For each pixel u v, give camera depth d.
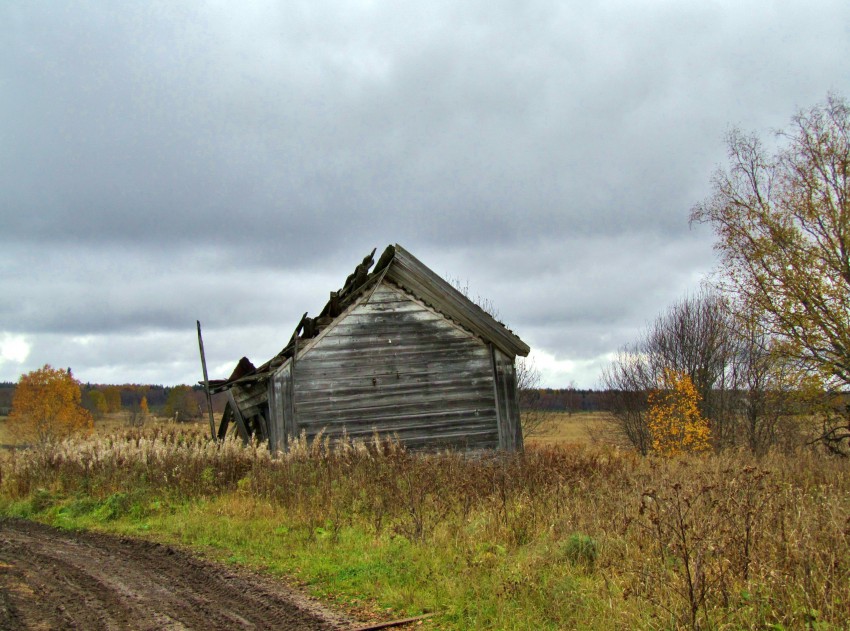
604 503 10.17
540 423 47.47
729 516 7.93
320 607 7.81
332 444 18.48
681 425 33.00
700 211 32.56
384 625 7.11
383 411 18.92
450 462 14.09
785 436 34.09
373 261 19.98
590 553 8.31
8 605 7.79
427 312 19.56
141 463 16.70
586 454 16.72
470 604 7.44
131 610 7.71
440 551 9.30
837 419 30.36
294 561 9.93
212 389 21.25
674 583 6.85
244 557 10.35
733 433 38.72
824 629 5.86
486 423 19.38
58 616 7.46
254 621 7.31
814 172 30.33
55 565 10.06
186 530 12.34
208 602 8.05
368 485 13.18
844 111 30.22
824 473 14.38
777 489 9.59
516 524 9.91
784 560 7.15
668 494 9.52
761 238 30.80
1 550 11.27
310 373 18.80
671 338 43.97
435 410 19.19
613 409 48.03
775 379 31.66
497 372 19.69
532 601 7.27
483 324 19.56
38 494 16.41
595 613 6.78
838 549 7.21
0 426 88.12
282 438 18.34
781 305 30.55
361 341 19.16
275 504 13.27
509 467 12.98
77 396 80.06
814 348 30.16
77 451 18.27
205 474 15.59
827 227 30.23
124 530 13.11
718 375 42.09
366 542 10.46
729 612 6.33
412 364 19.27
